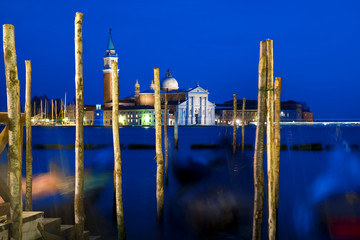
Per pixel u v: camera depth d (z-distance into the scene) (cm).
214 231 1792
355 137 9606
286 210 2155
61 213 2025
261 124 1253
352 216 2011
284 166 4016
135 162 4456
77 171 1262
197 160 4331
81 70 1262
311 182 3005
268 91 1263
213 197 2428
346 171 3622
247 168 3712
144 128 18638
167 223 1906
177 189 2672
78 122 1261
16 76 974
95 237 1452
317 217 2014
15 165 977
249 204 2239
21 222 992
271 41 1263
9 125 974
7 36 953
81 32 1252
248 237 1714
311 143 6856
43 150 5744
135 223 1925
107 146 6612
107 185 2920
